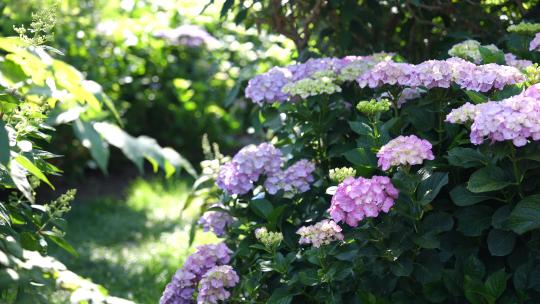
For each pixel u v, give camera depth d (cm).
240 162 246
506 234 212
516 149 207
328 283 221
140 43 489
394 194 209
